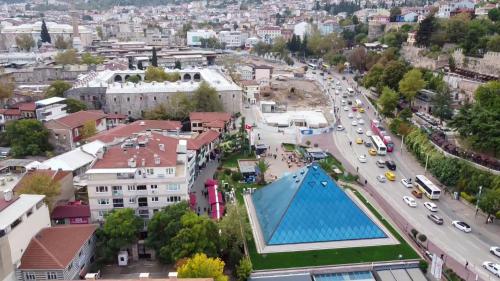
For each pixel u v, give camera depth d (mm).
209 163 176000
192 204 131875
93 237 109625
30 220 98500
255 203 137875
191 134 197375
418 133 180750
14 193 120688
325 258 108562
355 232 117062
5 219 91562
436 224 125688
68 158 152625
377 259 107938
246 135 197375
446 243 115750
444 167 149625
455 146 157375
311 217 118000
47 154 178250
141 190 116938
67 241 100562
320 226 116938
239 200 142625
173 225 106188
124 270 106875
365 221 119000
